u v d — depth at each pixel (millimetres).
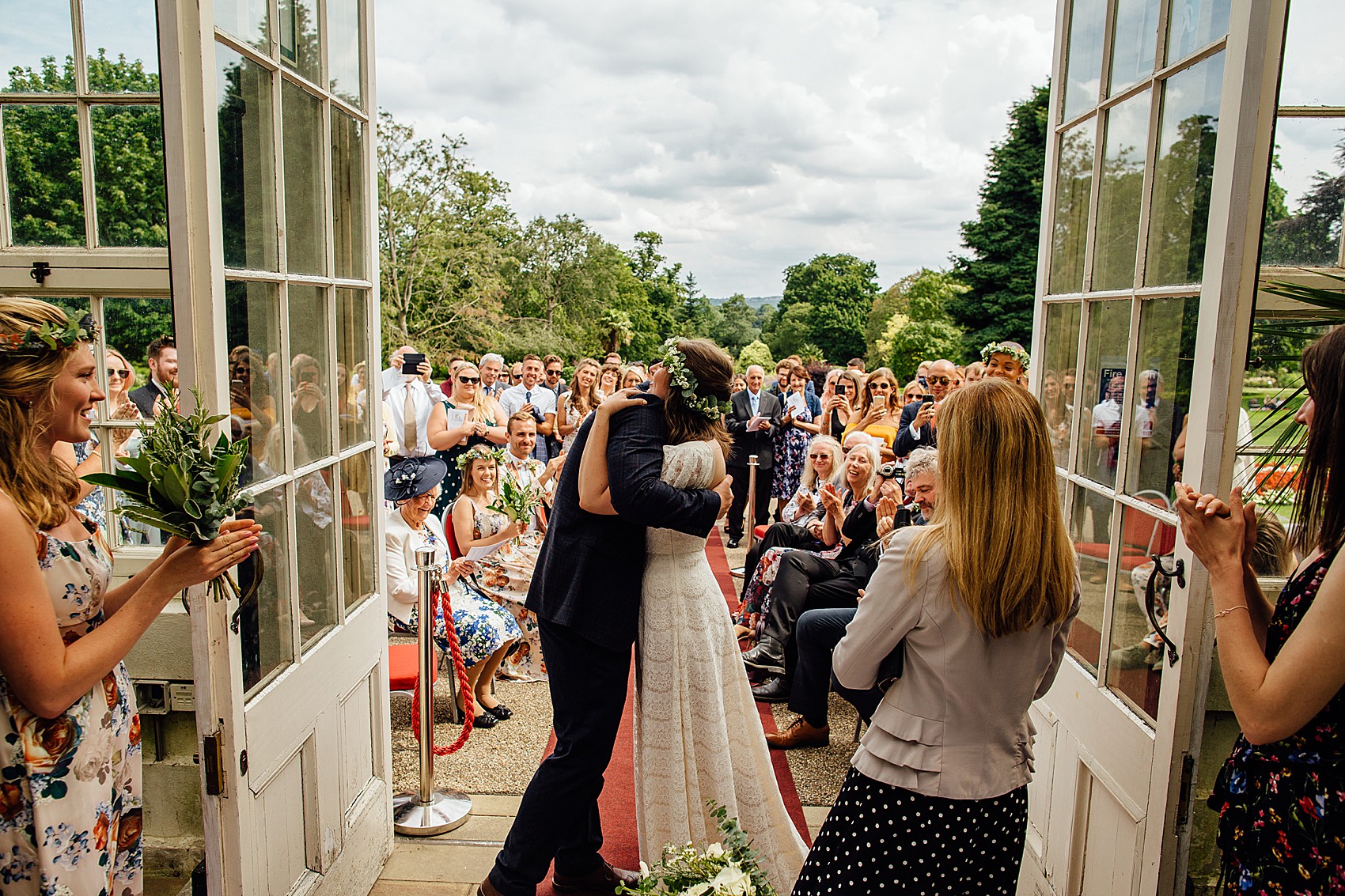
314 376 2275
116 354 3031
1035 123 25297
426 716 3018
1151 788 1803
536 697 4277
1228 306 1625
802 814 3191
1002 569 1520
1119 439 2123
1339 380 1369
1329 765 1293
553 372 9938
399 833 2932
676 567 2436
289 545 2107
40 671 1397
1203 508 1460
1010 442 1542
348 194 2525
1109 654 2104
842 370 9570
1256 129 1579
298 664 2127
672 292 57625
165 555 1628
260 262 1973
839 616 3613
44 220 2793
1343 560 1225
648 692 2426
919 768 1584
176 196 1676
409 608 3807
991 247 26078
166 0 1631
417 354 6316
